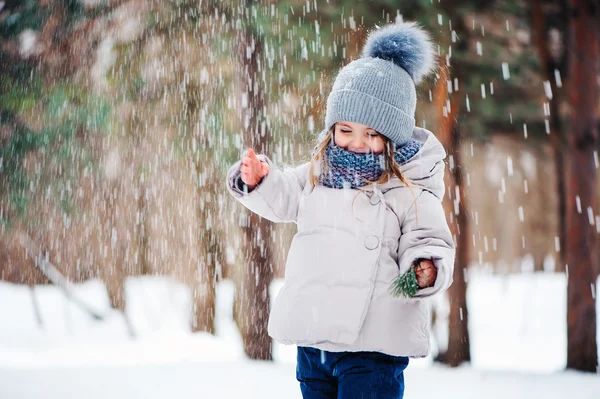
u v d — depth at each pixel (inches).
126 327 647.1
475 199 950.4
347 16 374.3
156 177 544.4
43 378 228.5
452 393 250.4
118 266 684.7
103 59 403.9
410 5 373.1
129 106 419.8
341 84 103.7
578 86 380.5
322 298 97.1
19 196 427.8
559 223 483.8
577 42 380.8
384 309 96.7
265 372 266.4
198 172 447.8
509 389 261.1
